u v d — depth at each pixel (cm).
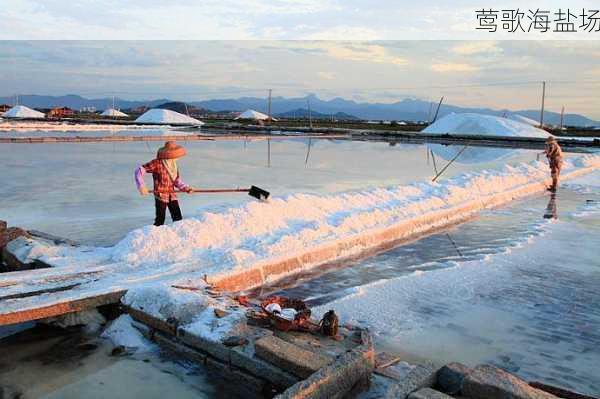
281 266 624
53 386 382
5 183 1291
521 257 730
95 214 943
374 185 1398
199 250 628
